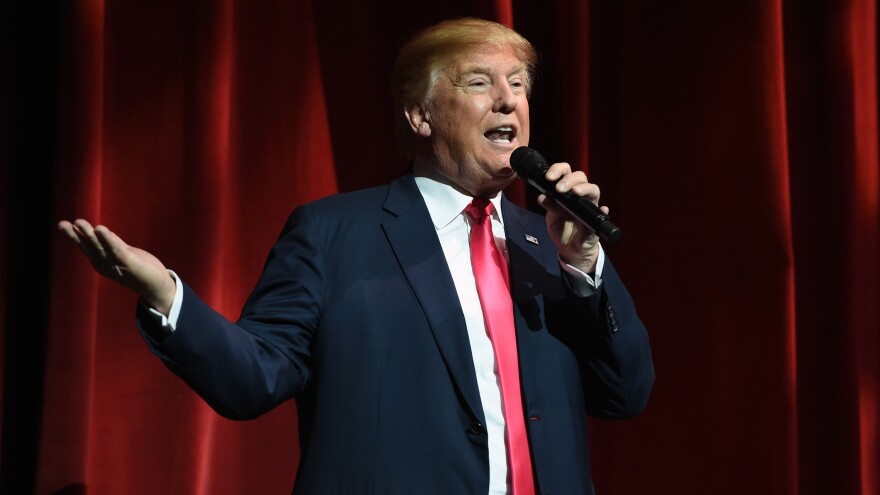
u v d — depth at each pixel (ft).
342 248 17.44
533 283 18.10
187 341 14.64
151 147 25.52
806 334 31.09
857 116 31.42
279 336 16.40
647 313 29.68
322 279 17.10
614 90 30.55
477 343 17.07
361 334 16.57
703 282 29.43
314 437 16.28
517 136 18.61
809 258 31.22
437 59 18.79
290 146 26.91
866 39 31.48
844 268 30.78
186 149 25.67
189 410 25.25
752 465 28.94
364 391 16.21
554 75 29.17
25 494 24.45
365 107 28.02
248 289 26.35
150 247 25.31
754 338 29.07
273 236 26.61
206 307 15.11
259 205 26.61
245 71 26.81
